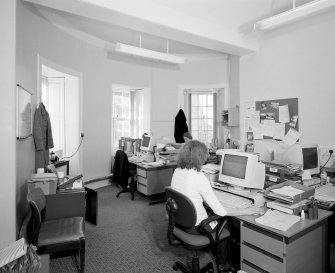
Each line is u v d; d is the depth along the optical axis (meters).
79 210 2.66
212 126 5.66
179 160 2.01
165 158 4.22
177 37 3.65
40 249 1.92
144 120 5.76
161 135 5.75
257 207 2.10
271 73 4.03
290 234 1.65
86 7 2.74
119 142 5.47
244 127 4.53
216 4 3.17
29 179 2.62
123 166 4.24
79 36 4.43
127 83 5.41
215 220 1.89
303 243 1.83
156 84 5.72
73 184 2.96
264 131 4.16
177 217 1.92
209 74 5.54
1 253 1.38
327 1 2.40
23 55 2.69
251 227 1.96
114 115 5.72
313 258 1.92
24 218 2.58
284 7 3.25
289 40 3.74
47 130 3.34
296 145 2.63
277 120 3.95
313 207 1.88
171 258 2.47
